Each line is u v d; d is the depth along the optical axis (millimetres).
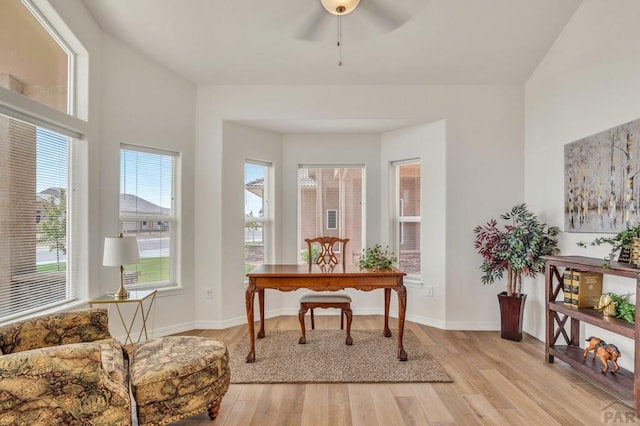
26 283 2449
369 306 4453
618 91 2516
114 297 2812
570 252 3043
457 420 2064
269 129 4281
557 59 3236
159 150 3611
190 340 2244
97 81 3078
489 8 2941
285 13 2891
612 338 2607
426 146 4043
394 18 2814
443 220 3859
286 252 4520
